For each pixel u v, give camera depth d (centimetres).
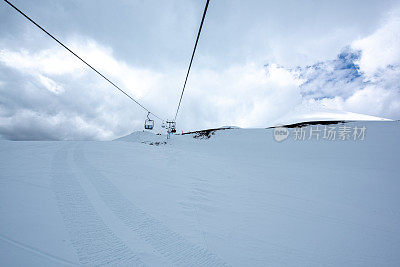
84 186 569
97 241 310
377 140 2345
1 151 1040
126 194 546
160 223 399
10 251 261
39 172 669
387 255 349
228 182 828
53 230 325
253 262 300
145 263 269
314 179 978
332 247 365
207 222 430
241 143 3244
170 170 967
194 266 275
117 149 1590
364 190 803
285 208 559
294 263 306
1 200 418
